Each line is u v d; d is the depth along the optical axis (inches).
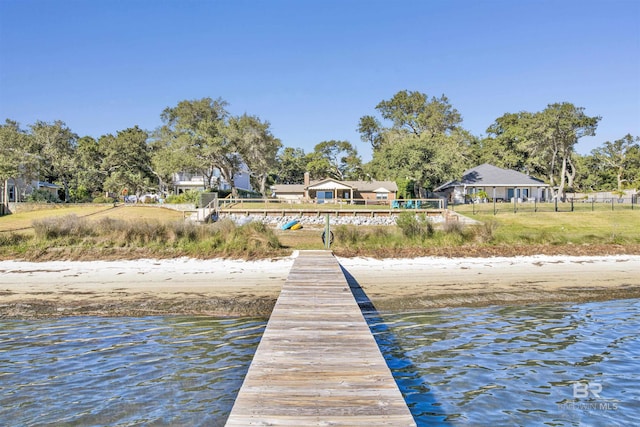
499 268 699.4
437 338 409.1
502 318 475.8
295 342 278.5
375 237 853.8
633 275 665.0
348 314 348.8
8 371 332.5
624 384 316.8
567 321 466.9
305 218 1348.4
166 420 259.9
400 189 2129.7
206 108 2004.2
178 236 821.2
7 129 1962.4
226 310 500.4
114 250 766.5
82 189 2495.1
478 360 357.1
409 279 635.5
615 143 3287.4
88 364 346.3
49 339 406.3
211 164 1999.3
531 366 346.3
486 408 278.7
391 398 201.3
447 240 834.2
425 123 2812.5
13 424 256.2
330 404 195.0
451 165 2017.7
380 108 3090.6
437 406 280.2
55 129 2300.7
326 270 577.9
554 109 2267.5
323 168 3560.5
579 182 3225.9
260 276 640.4
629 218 1309.1
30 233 840.9
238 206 1537.9
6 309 498.3
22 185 1919.3
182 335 417.7
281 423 178.4
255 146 1952.5
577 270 692.1
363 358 250.8
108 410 272.5
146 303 520.7
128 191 2645.2
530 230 1040.8
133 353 370.0
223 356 362.3
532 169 2755.9
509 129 2810.0
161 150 2258.9
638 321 468.8
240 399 199.6
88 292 564.4
